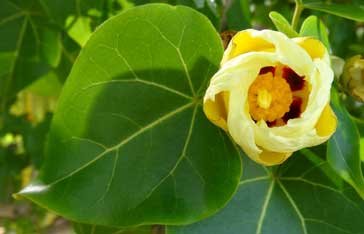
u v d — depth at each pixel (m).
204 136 0.42
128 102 0.41
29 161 0.88
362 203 0.44
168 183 0.41
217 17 0.58
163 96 0.42
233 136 0.38
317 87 0.38
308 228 0.44
